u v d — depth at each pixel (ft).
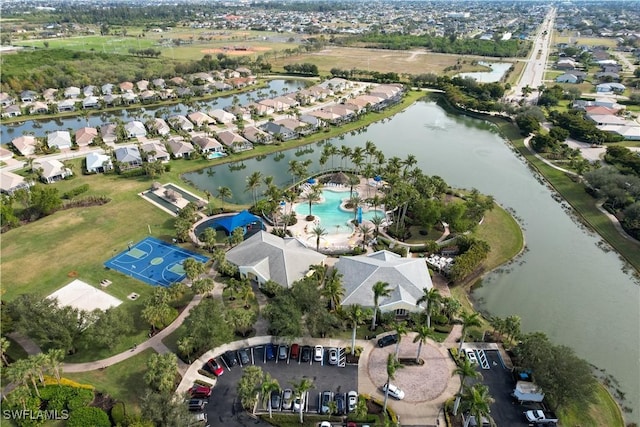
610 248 400.67
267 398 225.35
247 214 419.54
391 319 294.46
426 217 391.45
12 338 284.20
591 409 239.50
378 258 342.85
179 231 386.73
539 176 556.10
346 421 229.86
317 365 264.72
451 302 294.25
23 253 374.22
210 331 260.42
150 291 327.47
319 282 325.01
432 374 259.39
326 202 469.98
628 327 307.99
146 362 265.54
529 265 373.81
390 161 481.46
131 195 480.23
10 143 622.54
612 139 640.99
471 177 551.59
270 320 279.28
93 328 261.24
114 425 224.53
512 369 261.85
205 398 241.35
